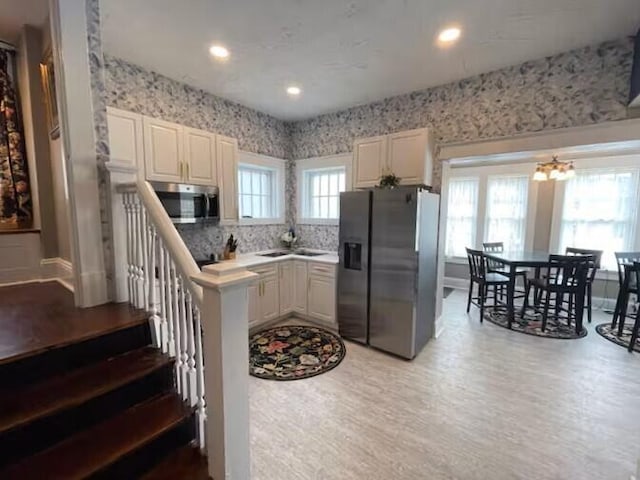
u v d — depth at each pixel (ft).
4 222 8.66
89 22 5.97
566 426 6.59
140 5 6.40
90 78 6.04
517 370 9.01
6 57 8.56
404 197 9.48
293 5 6.47
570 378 8.54
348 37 7.74
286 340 11.03
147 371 5.07
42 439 4.13
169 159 9.38
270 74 9.81
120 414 4.85
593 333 11.83
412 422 6.75
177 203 9.40
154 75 9.71
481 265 13.64
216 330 4.05
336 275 11.68
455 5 6.50
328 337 11.32
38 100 8.14
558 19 7.01
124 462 4.21
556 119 8.77
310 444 6.11
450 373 8.86
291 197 15.25
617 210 14.84
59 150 7.34
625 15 6.84
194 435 5.07
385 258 10.02
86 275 6.26
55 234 8.55
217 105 11.69
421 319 10.16
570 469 5.48
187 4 6.40
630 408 7.20
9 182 8.66
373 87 10.82
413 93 11.25
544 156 15.69
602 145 8.39
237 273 4.14
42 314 5.92
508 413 7.04
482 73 9.76
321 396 7.74
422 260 9.84
